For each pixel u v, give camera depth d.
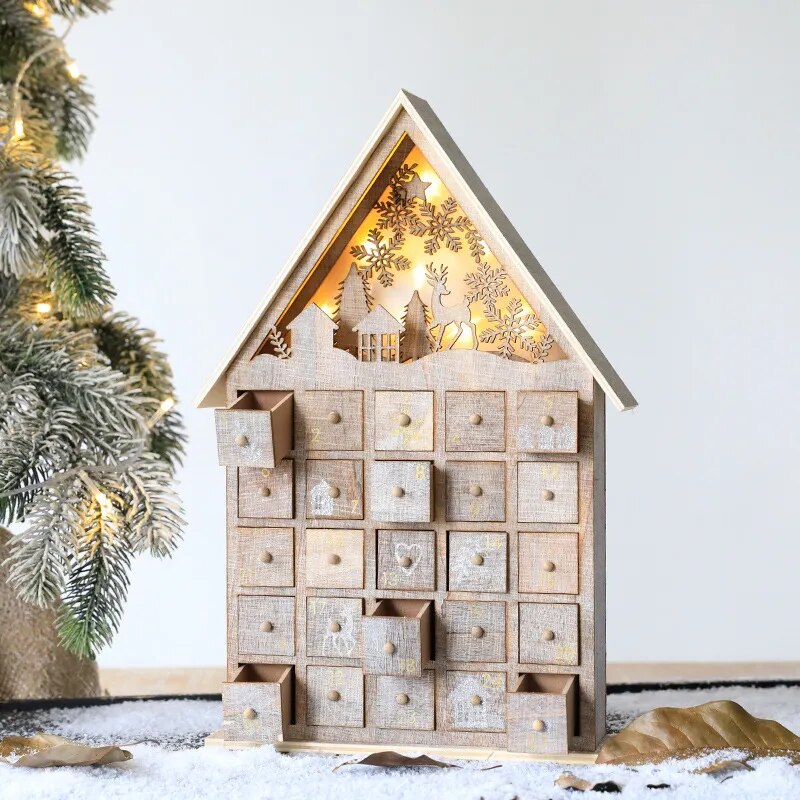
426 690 1.90
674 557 2.79
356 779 1.76
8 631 2.35
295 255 1.90
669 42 2.72
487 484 1.87
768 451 2.75
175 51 2.81
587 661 1.85
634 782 1.70
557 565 1.85
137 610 2.86
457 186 1.86
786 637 2.76
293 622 1.94
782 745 1.85
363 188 1.89
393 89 2.78
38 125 2.28
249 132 2.80
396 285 1.95
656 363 2.76
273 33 2.79
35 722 2.22
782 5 2.69
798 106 2.69
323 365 1.92
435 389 1.88
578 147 2.75
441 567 1.89
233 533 1.95
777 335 2.73
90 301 2.17
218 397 2.01
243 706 1.91
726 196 2.72
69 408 2.07
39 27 2.28
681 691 2.42
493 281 1.87
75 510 2.02
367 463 1.90
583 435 1.83
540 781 1.74
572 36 2.74
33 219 2.05
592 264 2.76
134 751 1.94
